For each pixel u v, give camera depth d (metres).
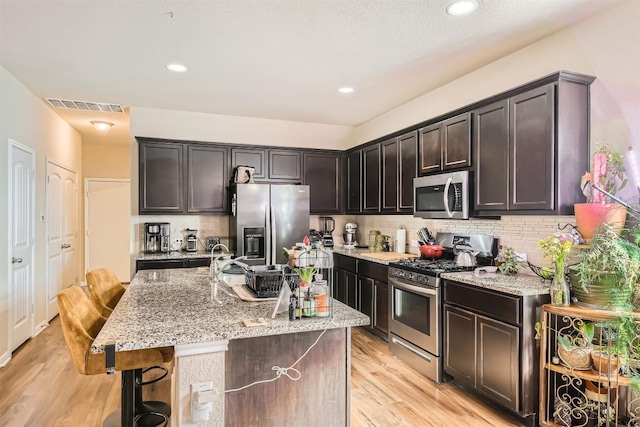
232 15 2.50
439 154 3.49
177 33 2.76
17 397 2.85
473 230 3.53
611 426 2.23
